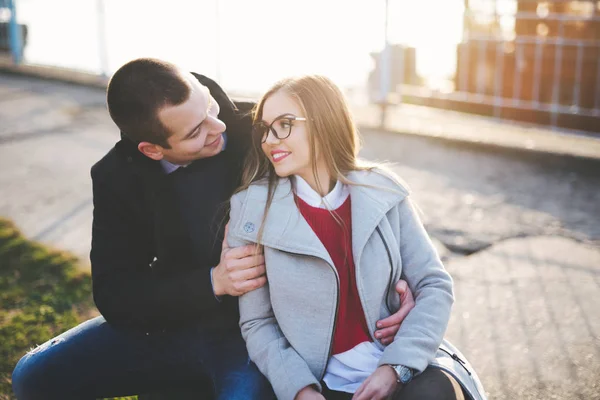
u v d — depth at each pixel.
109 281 2.13
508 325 3.12
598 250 3.78
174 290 2.05
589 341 2.96
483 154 5.46
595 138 5.50
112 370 2.14
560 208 4.38
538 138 5.56
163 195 2.13
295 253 1.96
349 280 1.99
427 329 1.94
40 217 4.63
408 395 1.81
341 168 2.09
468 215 4.32
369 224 1.98
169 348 2.15
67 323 3.33
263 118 2.03
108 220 2.18
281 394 1.90
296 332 1.97
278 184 2.07
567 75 6.18
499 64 6.13
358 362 1.96
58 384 2.10
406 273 2.09
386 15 6.43
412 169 5.19
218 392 2.00
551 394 2.64
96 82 8.22
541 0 6.21
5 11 9.85
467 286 3.48
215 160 2.17
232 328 2.19
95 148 6.07
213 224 2.13
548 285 3.45
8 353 3.10
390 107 6.68
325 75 2.10
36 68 8.91
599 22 5.99
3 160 5.80
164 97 1.96
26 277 3.82
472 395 1.89
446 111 6.48
